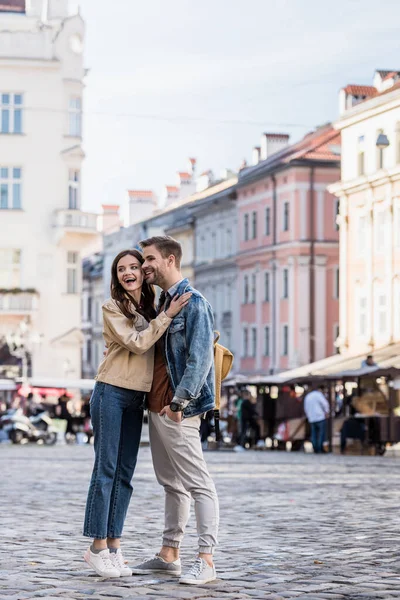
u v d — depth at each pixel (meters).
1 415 57.66
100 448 9.86
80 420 57.03
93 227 74.38
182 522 10.16
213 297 99.38
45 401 63.91
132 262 9.97
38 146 74.25
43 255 74.06
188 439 9.74
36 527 14.20
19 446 50.00
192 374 9.60
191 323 9.71
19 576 9.76
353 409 43.25
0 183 74.06
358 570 10.19
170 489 10.12
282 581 9.49
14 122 74.25
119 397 9.88
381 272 66.25
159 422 9.81
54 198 74.38
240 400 49.94
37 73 74.25
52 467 30.00
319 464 33.34
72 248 74.62
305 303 83.44
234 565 10.56
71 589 9.00
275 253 86.38
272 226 86.81
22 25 75.12
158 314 9.99
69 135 74.56
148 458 36.03
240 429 49.41
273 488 22.16
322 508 17.38
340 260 70.31
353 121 68.50
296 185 83.56
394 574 9.91
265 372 87.88
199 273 102.56
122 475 10.05
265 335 88.44
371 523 14.89
